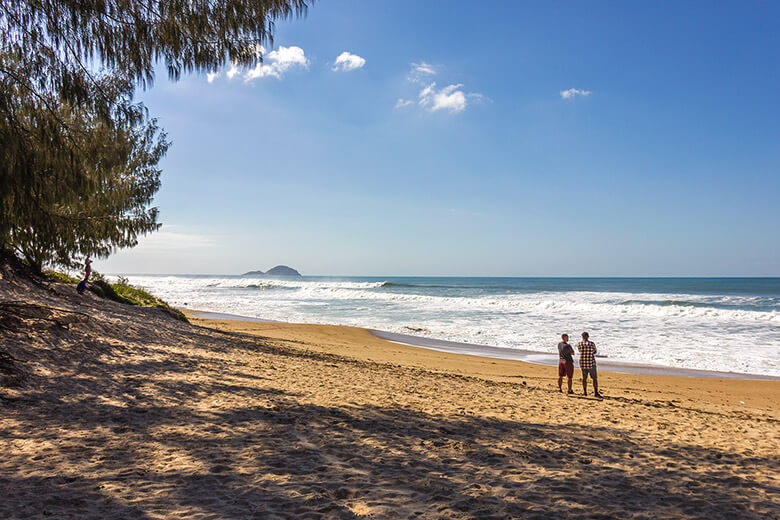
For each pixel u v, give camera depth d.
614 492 4.05
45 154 5.52
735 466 5.25
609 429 6.99
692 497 4.05
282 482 3.84
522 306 44.84
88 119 6.14
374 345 22.05
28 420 5.09
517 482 4.16
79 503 3.21
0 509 3.01
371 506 3.43
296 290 74.50
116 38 5.31
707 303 49.66
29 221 6.02
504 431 6.30
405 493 3.74
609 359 19.62
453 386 11.02
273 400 7.17
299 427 5.64
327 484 3.85
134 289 28.56
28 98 5.36
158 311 19.84
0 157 4.97
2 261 14.36
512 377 14.94
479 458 4.88
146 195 16.34
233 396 7.19
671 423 8.09
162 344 11.98
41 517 2.95
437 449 5.11
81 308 13.98
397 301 51.88
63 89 5.30
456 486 3.97
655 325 30.50
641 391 13.63
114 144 6.51
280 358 13.31
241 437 5.07
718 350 21.67
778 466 5.35
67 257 13.26
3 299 11.80
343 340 23.30
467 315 37.22
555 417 7.77
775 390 14.30
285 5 5.80
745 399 13.09
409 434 5.72
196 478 3.82
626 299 57.03
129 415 5.66
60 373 7.29
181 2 5.45
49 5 5.02
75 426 5.04
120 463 4.08
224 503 3.35
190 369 9.20
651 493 4.10
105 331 11.19
